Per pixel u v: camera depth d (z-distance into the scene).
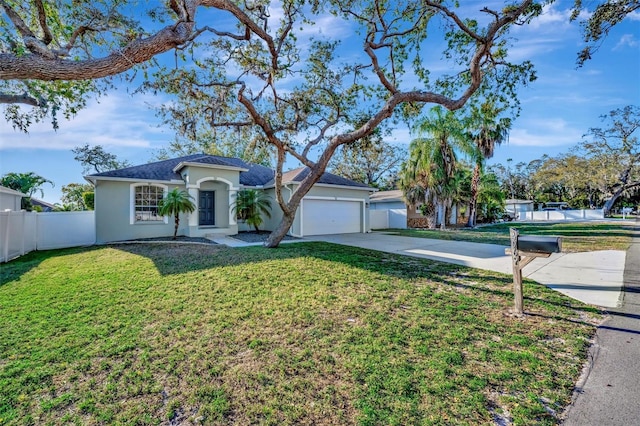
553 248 4.84
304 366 3.71
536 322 4.87
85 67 4.09
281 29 10.18
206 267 8.59
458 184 23.92
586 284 6.93
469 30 9.25
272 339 4.40
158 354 4.04
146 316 5.29
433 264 9.14
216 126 10.48
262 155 13.37
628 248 11.81
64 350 4.16
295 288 6.72
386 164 38.62
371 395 3.15
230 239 14.93
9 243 11.05
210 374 3.58
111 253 11.32
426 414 2.87
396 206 29.48
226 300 6.00
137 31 7.65
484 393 3.15
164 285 7.01
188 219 16.08
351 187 18.89
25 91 7.45
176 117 9.85
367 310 5.44
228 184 17.22
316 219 17.67
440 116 22.67
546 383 3.29
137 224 15.48
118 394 3.26
